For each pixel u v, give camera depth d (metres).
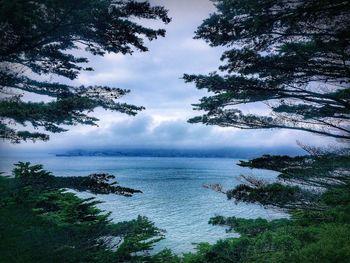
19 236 7.78
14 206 9.48
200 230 55.44
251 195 10.40
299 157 10.66
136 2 7.79
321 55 8.40
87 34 8.17
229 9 7.47
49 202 12.27
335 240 9.45
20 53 8.93
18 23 6.88
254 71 9.23
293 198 10.31
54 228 9.51
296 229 11.21
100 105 9.33
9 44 7.65
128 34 8.21
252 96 10.06
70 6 7.01
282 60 8.59
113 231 12.04
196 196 106.12
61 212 12.20
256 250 10.82
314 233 10.75
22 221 8.72
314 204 10.72
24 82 10.43
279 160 10.64
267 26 7.50
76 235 9.81
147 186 133.25
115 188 8.52
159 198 98.94
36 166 9.92
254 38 8.23
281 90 9.59
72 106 7.64
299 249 9.74
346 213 10.66
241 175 11.55
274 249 10.54
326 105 10.09
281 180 10.68
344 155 10.18
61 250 8.10
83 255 8.69
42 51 10.09
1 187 9.03
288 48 8.32
